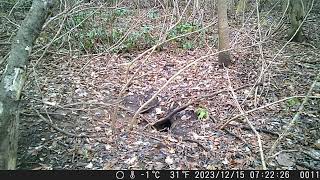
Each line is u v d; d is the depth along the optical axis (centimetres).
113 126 463
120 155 416
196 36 855
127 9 994
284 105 533
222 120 494
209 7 1115
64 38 765
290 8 891
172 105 561
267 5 1267
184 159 407
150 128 500
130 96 598
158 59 761
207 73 673
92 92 604
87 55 737
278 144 432
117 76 671
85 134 461
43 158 414
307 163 398
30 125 484
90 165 400
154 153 420
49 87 612
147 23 922
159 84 636
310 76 652
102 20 866
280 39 921
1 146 271
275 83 615
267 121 488
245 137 451
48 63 719
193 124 493
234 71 678
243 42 848
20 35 281
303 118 497
